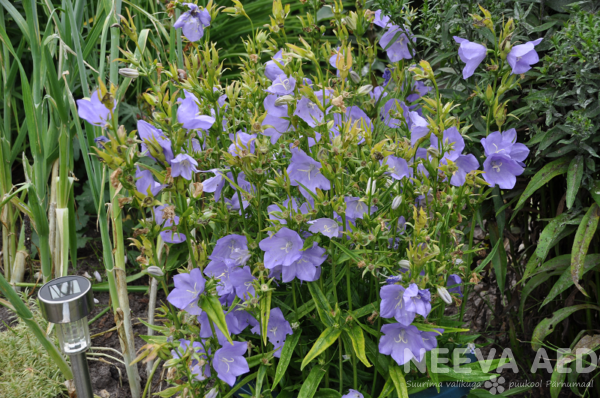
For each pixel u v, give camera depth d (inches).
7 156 64.0
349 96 51.0
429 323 51.6
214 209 54.1
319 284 53.4
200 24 54.9
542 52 58.7
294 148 51.4
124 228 70.2
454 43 59.6
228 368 51.8
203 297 50.3
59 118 61.1
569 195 54.8
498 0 58.1
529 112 57.3
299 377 55.2
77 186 74.8
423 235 49.5
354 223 53.9
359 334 51.3
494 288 67.2
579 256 54.9
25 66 74.2
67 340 51.9
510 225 63.2
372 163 50.3
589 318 59.4
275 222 51.1
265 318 50.8
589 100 54.6
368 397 53.6
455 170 50.9
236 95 52.9
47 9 60.4
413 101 58.8
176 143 48.8
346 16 56.4
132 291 68.4
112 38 57.2
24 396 57.9
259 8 87.4
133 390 59.7
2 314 64.5
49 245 63.5
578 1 56.9
